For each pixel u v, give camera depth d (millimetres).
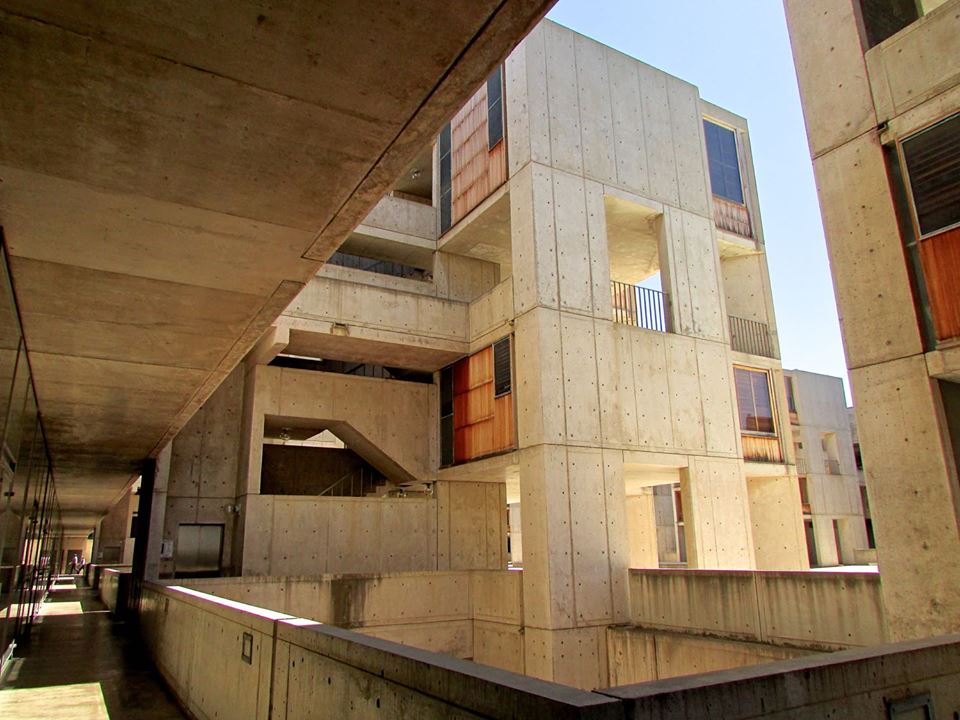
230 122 3994
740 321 22328
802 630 10625
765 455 20391
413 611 17438
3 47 3363
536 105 17781
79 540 64688
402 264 24016
